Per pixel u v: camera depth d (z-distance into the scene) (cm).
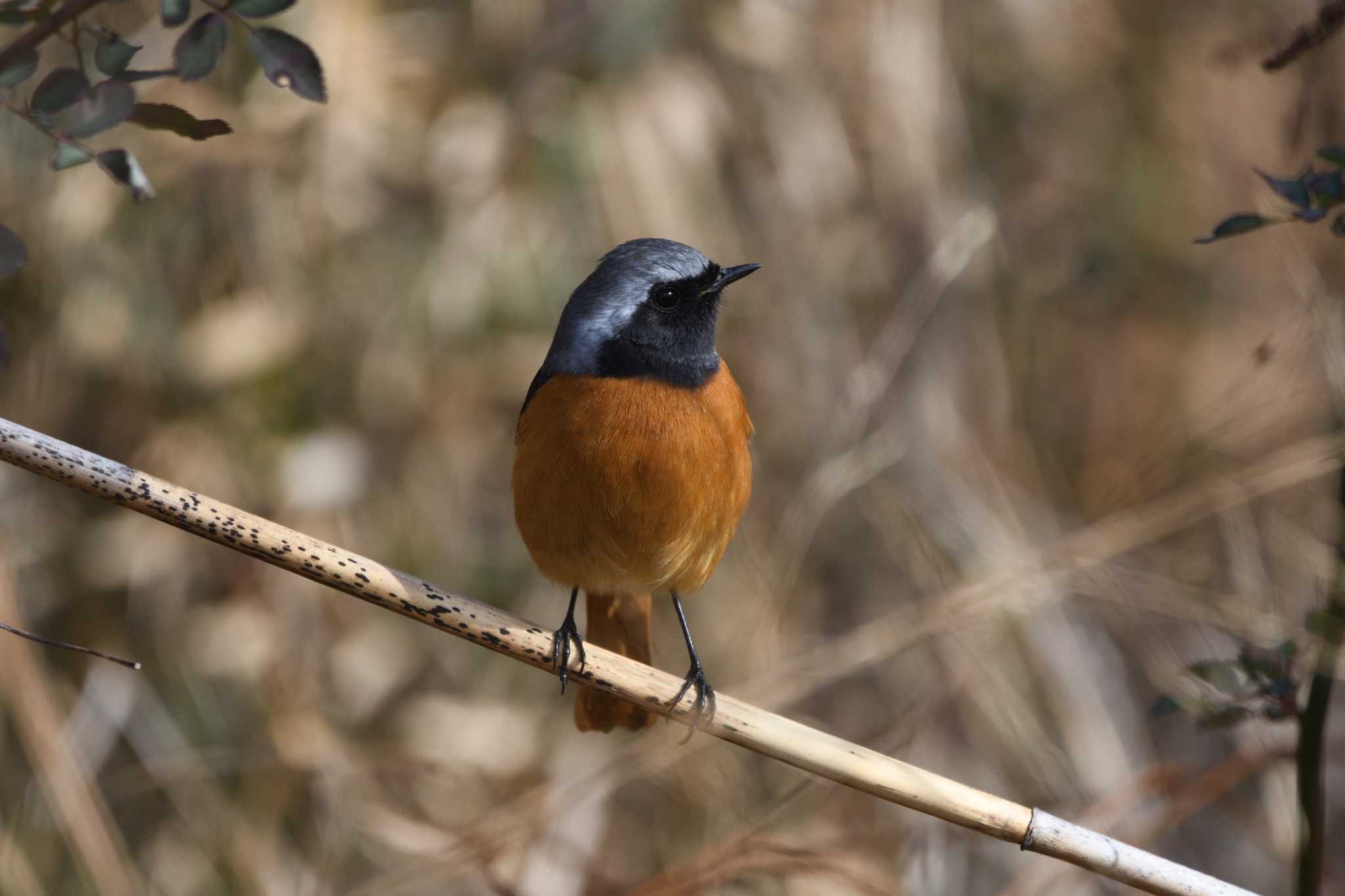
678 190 1195
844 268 1266
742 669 1111
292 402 1137
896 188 1282
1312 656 670
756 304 1243
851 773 613
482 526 1202
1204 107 1365
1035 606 1016
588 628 905
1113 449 1323
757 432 1230
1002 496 1222
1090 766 1145
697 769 1034
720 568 1209
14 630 515
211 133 523
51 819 1059
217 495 1108
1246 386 1038
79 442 1130
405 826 1064
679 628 1188
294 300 1145
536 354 1184
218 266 1142
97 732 1087
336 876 1041
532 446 796
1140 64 1405
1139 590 961
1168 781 887
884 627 1021
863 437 1218
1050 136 1405
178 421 1123
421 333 1174
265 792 1084
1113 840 602
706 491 793
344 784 1083
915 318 1130
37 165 1128
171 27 513
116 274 1132
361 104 1155
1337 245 983
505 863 1036
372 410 1165
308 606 1147
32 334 1127
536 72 1202
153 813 1093
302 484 1104
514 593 1195
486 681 1180
